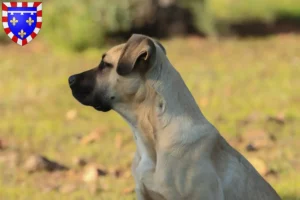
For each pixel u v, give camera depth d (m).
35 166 12.33
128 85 7.89
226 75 20.83
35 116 16.56
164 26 27.91
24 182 11.81
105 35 27.08
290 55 24.14
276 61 23.09
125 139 14.25
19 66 23.33
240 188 7.80
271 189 8.16
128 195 10.96
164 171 7.61
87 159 13.07
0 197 10.98
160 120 7.77
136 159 8.05
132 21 27.09
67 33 26.09
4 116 16.62
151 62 7.77
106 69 8.09
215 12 31.20
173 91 7.83
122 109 8.08
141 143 7.98
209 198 7.48
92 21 26.34
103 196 10.90
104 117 16.45
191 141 7.66
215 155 7.79
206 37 27.80
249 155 13.00
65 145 14.13
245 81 19.98
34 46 27.23
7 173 12.30
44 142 14.39
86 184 11.59
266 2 33.66
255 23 30.20
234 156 7.99
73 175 12.13
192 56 24.27
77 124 15.73
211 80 20.11
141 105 7.92
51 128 15.38
